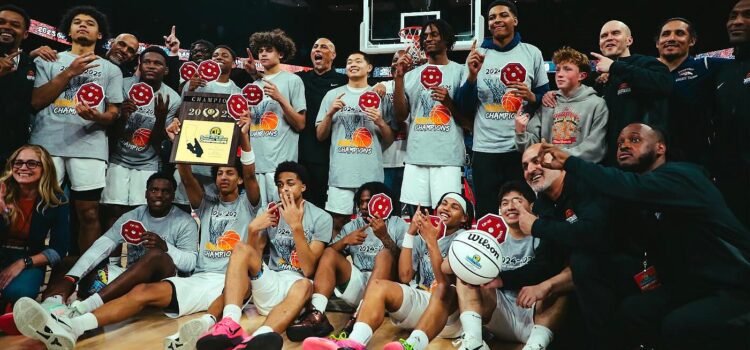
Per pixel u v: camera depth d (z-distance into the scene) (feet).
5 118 12.45
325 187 15.65
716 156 10.85
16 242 11.09
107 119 13.33
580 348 9.70
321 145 15.57
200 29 43.52
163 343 9.61
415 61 15.81
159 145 14.46
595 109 11.41
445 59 14.46
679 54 11.81
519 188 10.50
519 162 13.01
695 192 7.71
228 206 12.65
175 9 42.37
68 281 10.99
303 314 10.44
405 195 14.17
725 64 10.94
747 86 10.41
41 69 13.33
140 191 14.26
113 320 9.97
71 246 14.38
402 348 8.41
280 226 12.26
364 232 11.72
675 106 11.43
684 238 7.98
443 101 13.32
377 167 14.71
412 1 27.14
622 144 8.63
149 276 10.97
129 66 17.71
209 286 11.46
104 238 11.79
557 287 9.08
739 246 7.70
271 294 10.96
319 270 10.96
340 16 45.70
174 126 12.62
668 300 8.18
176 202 14.28
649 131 8.50
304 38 46.11
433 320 9.12
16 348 9.10
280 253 12.23
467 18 24.52
